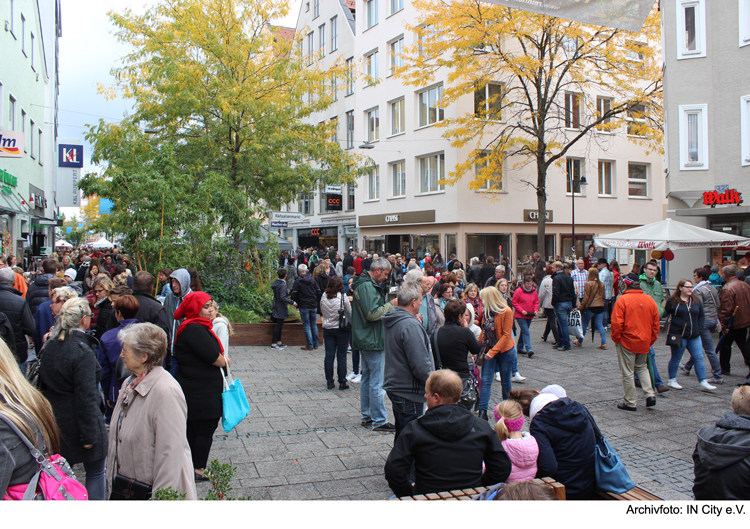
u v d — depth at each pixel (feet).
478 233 84.84
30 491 6.63
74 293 17.38
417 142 91.35
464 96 83.15
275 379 29.12
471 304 26.48
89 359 12.19
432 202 88.28
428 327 21.63
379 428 20.44
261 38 55.06
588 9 8.86
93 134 48.47
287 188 58.13
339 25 116.78
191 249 42.98
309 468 16.67
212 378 14.94
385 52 98.17
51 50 90.63
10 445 6.50
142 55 55.67
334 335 26.96
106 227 42.29
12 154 44.62
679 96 54.70
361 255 68.54
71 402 12.02
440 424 10.72
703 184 53.72
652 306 23.30
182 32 51.52
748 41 50.67
